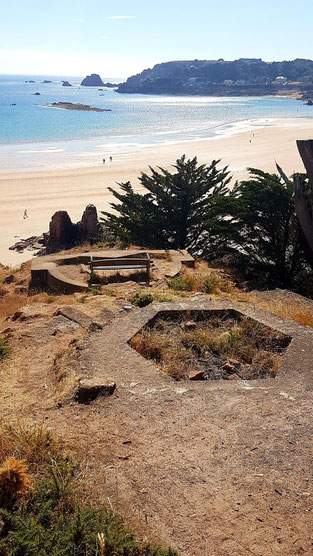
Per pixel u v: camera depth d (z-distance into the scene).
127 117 182.12
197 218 23.30
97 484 4.00
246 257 20.34
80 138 116.19
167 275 13.84
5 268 19.98
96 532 3.43
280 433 4.77
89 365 6.09
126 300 9.01
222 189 24.55
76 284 13.27
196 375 6.27
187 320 7.98
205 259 21.94
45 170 69.81
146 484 4.04
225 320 8.06
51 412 5.07
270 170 67.62
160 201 23.42
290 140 107.38
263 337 7.31
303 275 20.03
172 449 4.52
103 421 4.93
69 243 33.66
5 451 4.26
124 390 5.54
